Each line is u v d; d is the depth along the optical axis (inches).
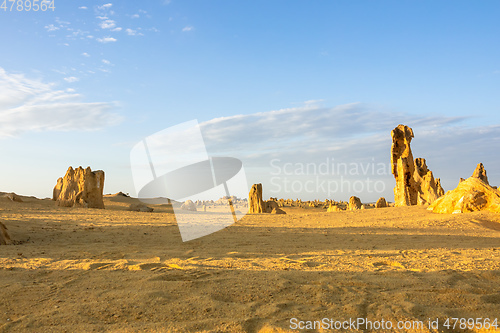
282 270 281.4
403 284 229.0
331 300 199.0
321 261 331.0
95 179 1552.7
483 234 611.2
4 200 1609.3
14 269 290.5
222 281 235.1
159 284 227.9
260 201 1610.5
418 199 1312.7
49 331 158.9
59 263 316.2
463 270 278.2
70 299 203.8
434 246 462.6
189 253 386.9
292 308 187.9
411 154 1359.5
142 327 162.1
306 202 3449.8
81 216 1026.1
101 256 366.3
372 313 179.8
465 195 868.6
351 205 1833.2
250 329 162.1
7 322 169.3
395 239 547.2
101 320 173.0
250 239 547.2
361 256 367.9
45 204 1659.7
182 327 161.3
